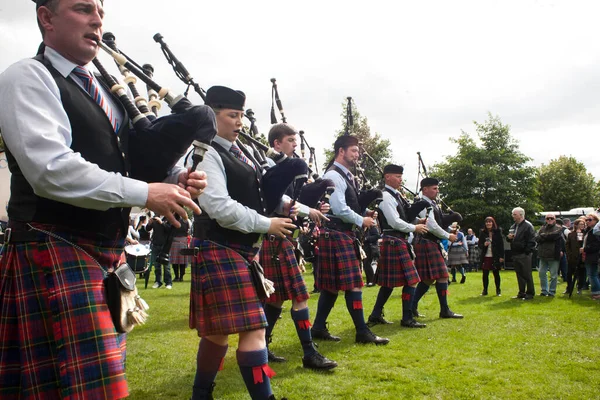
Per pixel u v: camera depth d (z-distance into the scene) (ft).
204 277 6.67
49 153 3.68
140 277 35.19
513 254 22.89
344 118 66.28
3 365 3.98
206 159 6.67
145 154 4.62
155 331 13.89
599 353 11.30
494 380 9.32
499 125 77.30
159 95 4.94
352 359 10.86
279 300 10.17
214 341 6.75
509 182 74.33
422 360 10.75
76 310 4.00
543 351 11.53
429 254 16.57
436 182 17.87
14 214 4.12
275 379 9.41
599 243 22.31
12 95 3.78
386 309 18.56
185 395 8.55
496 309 18.66
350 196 12.59
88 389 3.90
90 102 4.32
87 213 4.21
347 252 12.37
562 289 27.25
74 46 4.24
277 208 8.39
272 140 11.30
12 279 4.08
